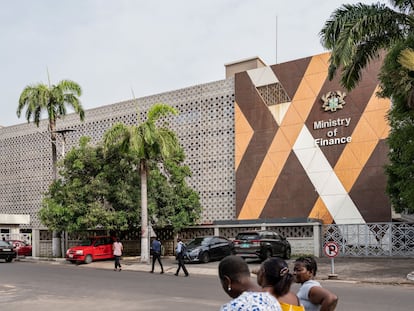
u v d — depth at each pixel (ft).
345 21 54.24
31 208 134.10
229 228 93.71
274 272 11.83
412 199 59.26
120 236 98.37
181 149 97.14
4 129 143.33
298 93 94.58
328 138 90.48
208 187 103.65
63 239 100.63
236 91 101.55
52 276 60.34
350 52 53.01
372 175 85.51
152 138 77.77
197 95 107.14
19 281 54.75
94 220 83.46
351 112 88.63
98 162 88.43
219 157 102.94
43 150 133.49
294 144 93.91
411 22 54.60
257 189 96.84
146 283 52.34
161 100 112.16
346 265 68.03
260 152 97.40
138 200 88.28
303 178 92.27
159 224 90.63
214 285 50.08
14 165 139.54
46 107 97.66
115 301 39.70
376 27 54.80
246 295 9.37
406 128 56.80
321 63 92.68
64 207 86.48
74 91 99.40
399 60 50.62
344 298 39.32
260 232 76.84
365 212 85.51
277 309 9.26
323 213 89.45
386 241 79.46
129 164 88.84
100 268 74.13
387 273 58.13
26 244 106.83
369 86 87.35
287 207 93.30
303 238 84.53
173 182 95.25
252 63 106.01
